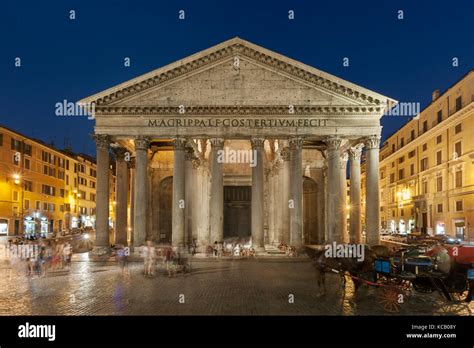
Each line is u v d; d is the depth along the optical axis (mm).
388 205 76500
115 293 19000
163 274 25422
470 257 16266
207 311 15445
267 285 21344
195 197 42656
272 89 34750
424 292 17609
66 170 80312
